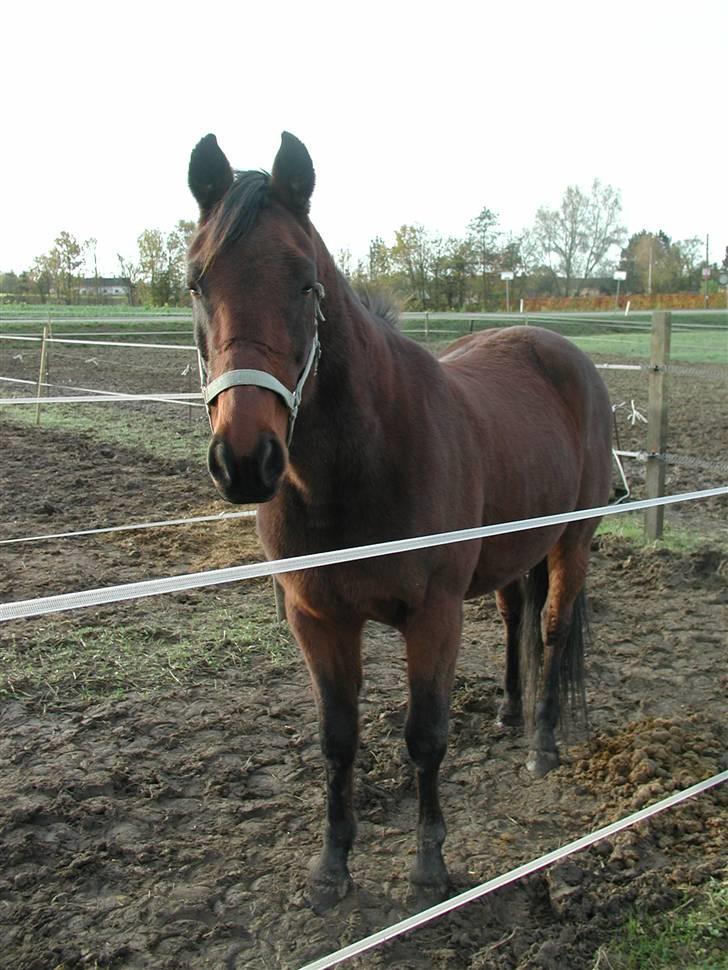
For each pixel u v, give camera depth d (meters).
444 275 39.47
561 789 3.42
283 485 2.56
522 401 3.66
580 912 2.66
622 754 3.55
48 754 3.60
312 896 2.76
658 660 4.57
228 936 2.61
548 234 55.00
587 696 4.21
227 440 2.04
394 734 3.79
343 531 2.57
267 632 4.91
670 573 5.76
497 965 2.46
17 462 9.07
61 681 4.27
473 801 3.35
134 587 1.74
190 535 6.67
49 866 2.91
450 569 2.78
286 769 3.52
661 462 6.30
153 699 4.11
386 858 3.00
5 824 3.10
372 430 2.54
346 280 2.67
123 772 3.43
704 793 3.28
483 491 3.04
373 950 2.53
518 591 3.96
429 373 2.92
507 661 4.01
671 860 2.91
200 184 2.41
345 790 2.88
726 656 4.61
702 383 16.31
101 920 2.67
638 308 43.88
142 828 3.12
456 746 3.76
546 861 2.58
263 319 2.13
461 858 2.98
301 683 4.32
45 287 43.66
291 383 2.19
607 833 2.73
